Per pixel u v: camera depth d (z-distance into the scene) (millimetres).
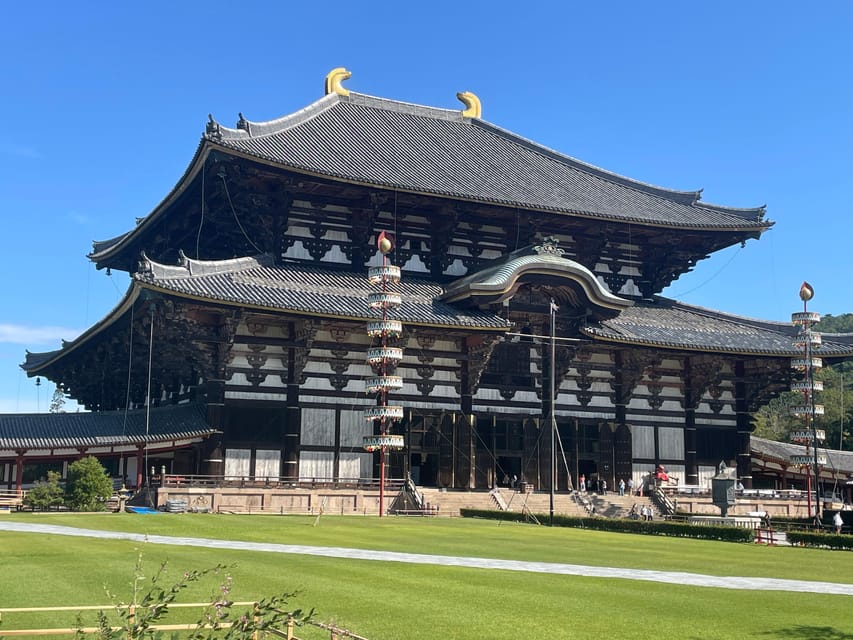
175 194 67938
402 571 30312
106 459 70750
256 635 15250
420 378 67062
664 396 75688
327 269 68500
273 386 62719
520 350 70625
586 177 85062
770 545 46500
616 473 72500
